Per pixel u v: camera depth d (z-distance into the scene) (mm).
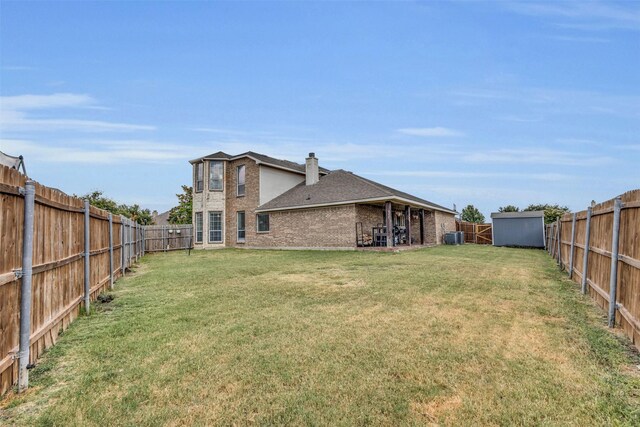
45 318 4281
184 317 5598
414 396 3133
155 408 3008
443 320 5234
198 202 24656
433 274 9430
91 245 6668
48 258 4391
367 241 19109
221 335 4707
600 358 3896
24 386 3377
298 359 3898
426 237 25641
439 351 4074
